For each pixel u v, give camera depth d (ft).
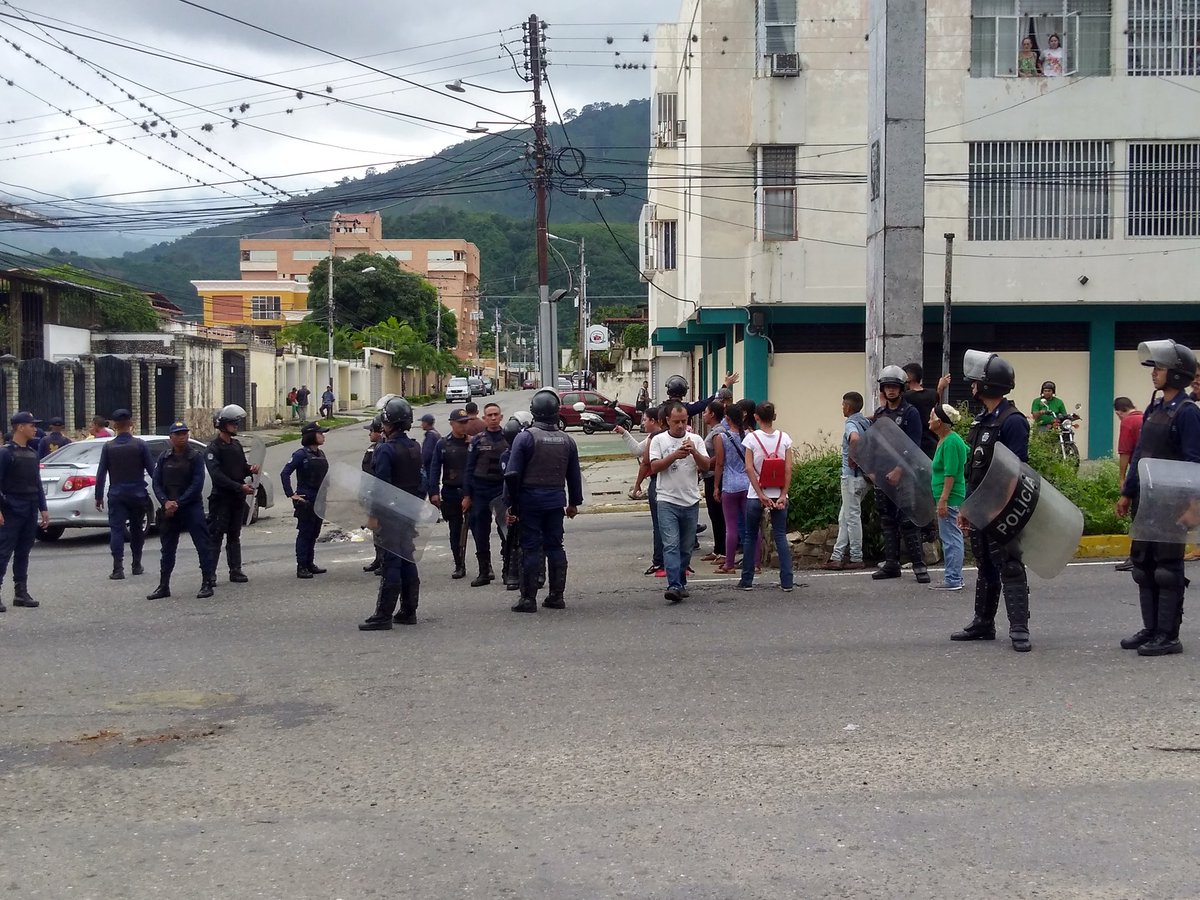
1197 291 84.94
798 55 88.43
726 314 91.97
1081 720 21.58
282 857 16.20
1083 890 14.53
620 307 293.64
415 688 25.49
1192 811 17.08
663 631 30.83
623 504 69.87
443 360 299.38
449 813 17.78
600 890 14.87
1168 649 26.50
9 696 25.76
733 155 90.74
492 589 40.19
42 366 106.63
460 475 43.01
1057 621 30.68
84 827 17.56
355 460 112.78
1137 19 84.74
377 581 42.75
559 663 27.43
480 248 460.96
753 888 14.80
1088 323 89.35
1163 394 27.14
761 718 22.30
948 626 30.30
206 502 58.95
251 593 40.29
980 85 85.15
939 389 38.63
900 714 22.29
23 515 37.83
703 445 41.68
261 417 170.50
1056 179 85.66
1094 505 43.57
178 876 15.62
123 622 34.91
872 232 47.80
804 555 41.93
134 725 23.18
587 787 18.78
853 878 15.03
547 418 34.81
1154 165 85.25
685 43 102.06
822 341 91.91
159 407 133.69
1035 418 67.36
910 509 35.32
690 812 17.54
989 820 16.90
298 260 377.30
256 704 24.59
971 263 85.92
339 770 19.98
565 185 105.09
